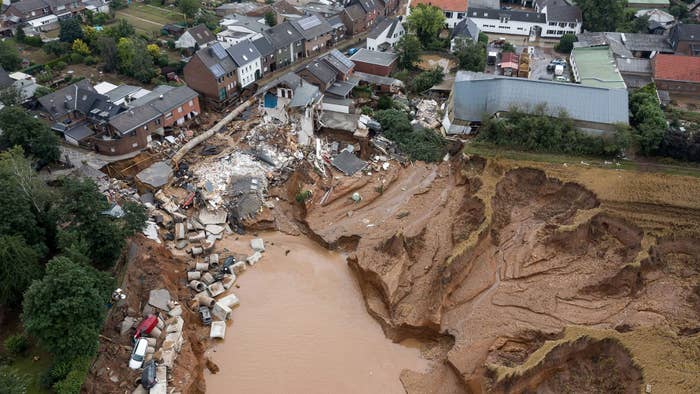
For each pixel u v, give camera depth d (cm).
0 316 4000
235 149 6588
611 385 3828
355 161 6406
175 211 5641
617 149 6038
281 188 6144
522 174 5969
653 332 4012
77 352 3588
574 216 5281
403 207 5884
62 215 4272
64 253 4106
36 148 5769
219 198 5819
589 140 6162
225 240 5506
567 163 6025
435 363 4353
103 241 4378
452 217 5612
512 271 4969
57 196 4378
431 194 6072
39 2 10388
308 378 4222
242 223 5666
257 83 8238
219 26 10269
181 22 10669
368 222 5662
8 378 3130
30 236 4253
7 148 5822
